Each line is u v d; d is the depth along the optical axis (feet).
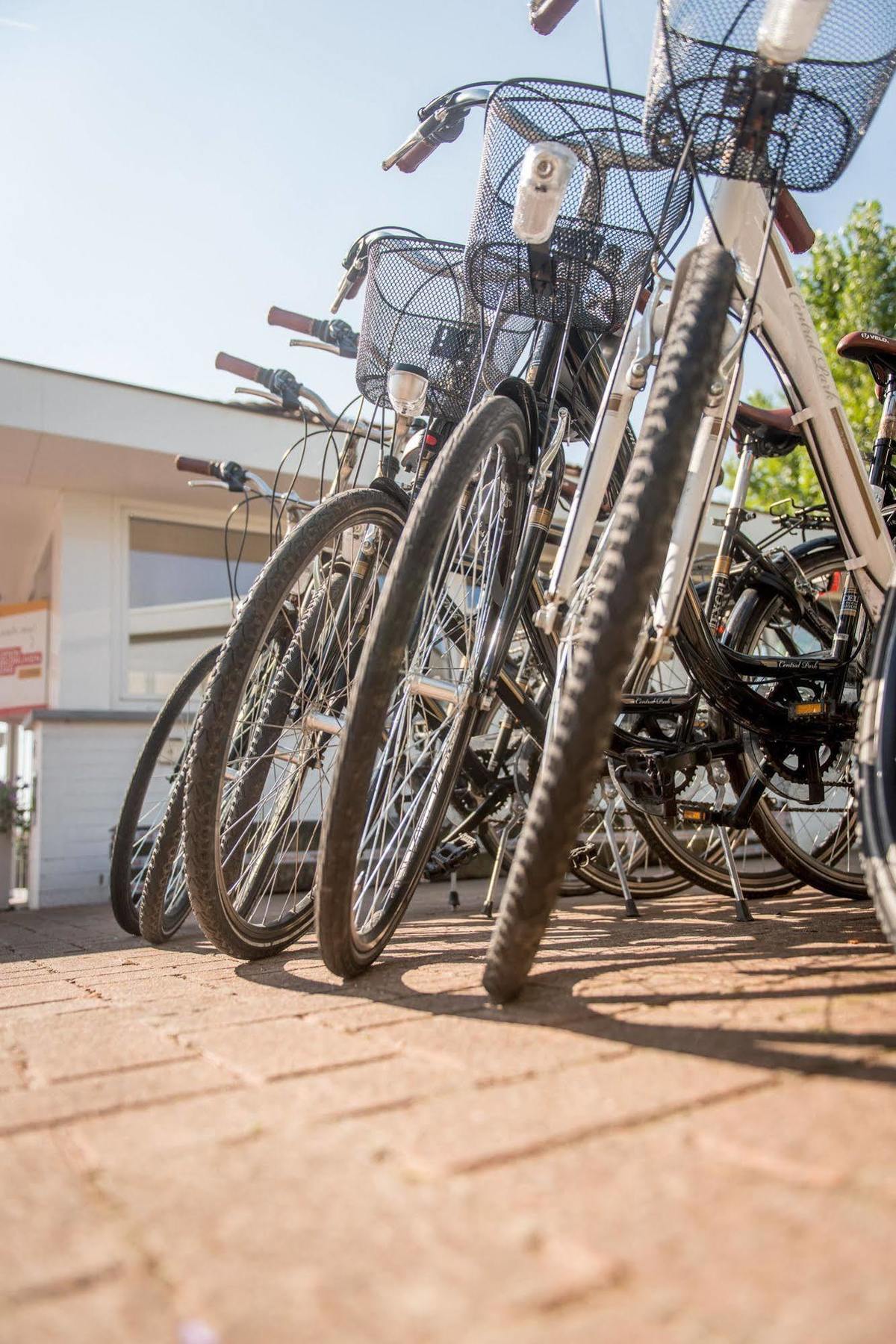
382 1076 3.50
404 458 8.29
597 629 3.90
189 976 6.42
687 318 4.28
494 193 6.27
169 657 21.04
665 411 4.06
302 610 7.61
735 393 5.20
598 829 9.61
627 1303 1.91
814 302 41.11
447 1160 2.66
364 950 5.74
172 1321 1.96
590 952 6.17
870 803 4.26
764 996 4.30
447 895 14.28
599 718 3.88
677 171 5.23
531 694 9.05
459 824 10.28
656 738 7.73
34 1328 1.95
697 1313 1.86
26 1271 2.19
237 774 7.41
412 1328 1.88
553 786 3.97
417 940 7.80
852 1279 1.92
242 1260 2.19
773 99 4.75
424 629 6.68
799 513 8.77
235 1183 2.61
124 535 20.71
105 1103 3.39
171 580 21.30
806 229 6.33
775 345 6.36
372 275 7.98
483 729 8.25
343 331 9.31
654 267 5.55
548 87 6.01
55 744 18.47
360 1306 1.97
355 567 7.43
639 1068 3.36
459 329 7.96
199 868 6.01
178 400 18.79
